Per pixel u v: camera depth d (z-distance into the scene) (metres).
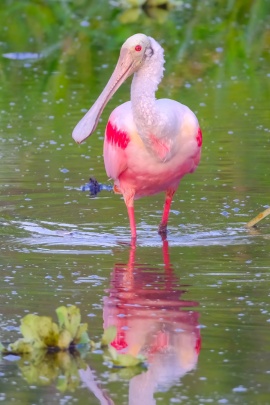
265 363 7.69
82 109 19.36
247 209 12.83
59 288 9.67
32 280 9.95
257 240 11.49
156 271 10.24
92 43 25.97
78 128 12.66
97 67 23.23
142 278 9.99
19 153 16.14
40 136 17.36
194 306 9.08
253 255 10.83
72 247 11.30
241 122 18.05
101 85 21.42
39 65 23.64
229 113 18.81
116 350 8.02
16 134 17.53
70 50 25.23
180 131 11.73
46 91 21.09
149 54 11.81
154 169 11.79
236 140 16.66
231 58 24.02
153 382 7.38
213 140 16.70
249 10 28.86
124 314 8.87
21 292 9.55
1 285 9.78
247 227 12.08
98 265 10.52
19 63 23.89
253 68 23.14
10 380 7.50
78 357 7.95
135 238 11.60
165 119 11.48
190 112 12.00
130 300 9.27
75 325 8.24
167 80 21.95
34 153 16.16
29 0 30.42
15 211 12.87
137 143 11.70
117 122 12.02
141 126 11.55
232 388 7.23
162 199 13.59
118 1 30.77
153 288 9.64
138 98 11.60
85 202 13.36
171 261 10.64
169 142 11.59
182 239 11.62
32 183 14.29
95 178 14.51
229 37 26.08
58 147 16.58
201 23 27.80
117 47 25.41
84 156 15.97
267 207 12.86
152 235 11.84
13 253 11.01
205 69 23.02
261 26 27.23
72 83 21.75
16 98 20.48
